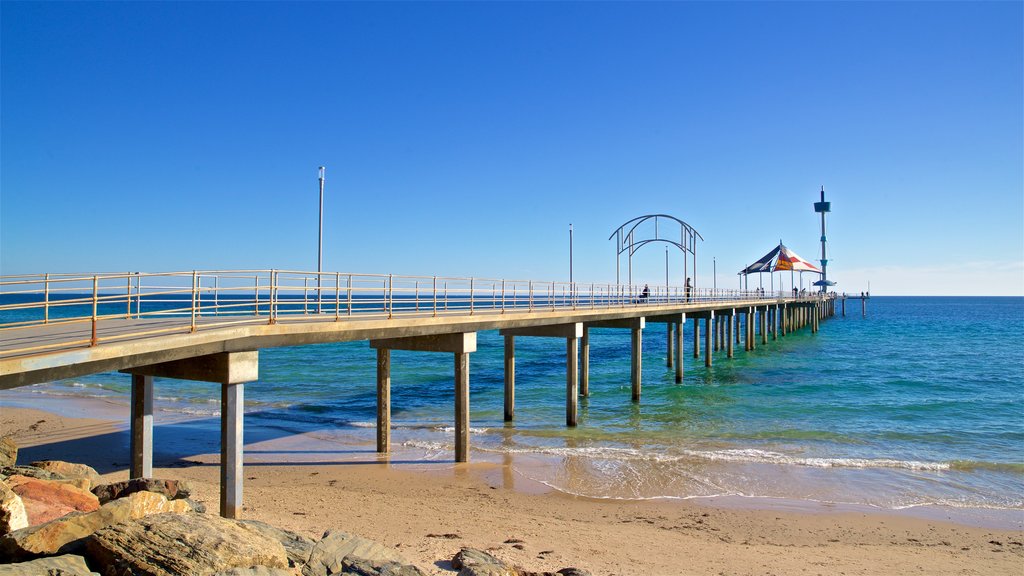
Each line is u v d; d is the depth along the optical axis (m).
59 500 8.18
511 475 15.29
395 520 11.62
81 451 17.08
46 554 6.51
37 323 9.93
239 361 10.81
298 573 6.95
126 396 29.59
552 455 17.22
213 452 17.25
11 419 22.14
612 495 13.84
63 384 34.16
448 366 39.84
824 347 55.41
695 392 29.84
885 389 30.73
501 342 60.53
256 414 23.67
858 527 12.05
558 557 9.77
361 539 8.24
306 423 21.94
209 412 23.78
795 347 55.56
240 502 10.71
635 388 27.58
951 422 22.14
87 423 21.33
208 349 10.27
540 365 41.25
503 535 10.92
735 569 9.77
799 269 76.69
